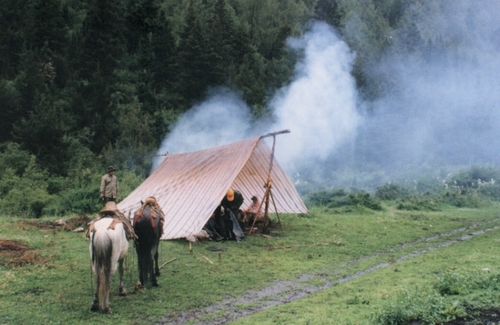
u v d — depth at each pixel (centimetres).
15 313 848
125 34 5091
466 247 1458
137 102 4106
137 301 947
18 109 3186
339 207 2553
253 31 6216
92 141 3500
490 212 2517
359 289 988
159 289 1032
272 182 1942
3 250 1262
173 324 844
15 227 1642
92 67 4191
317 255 1404
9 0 4350
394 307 743
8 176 2467
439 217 2295
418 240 1692
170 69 4566
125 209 1791
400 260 1344
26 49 4059
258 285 1086
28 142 2878
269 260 1319
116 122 3791
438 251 1412
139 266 1012
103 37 4347
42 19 4316
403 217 2283
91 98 3788
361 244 1584
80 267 1170
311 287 1072
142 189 1945
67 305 905
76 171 2856
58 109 3516
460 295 826
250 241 1589
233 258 1334
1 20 4219
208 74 4522
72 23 4950
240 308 927
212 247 1462
